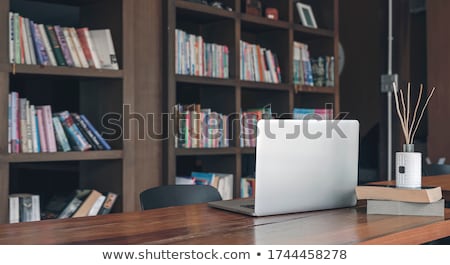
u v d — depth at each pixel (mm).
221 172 4133
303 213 1962
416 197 1869
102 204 3295
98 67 3297
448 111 5516
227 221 1808
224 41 4113
